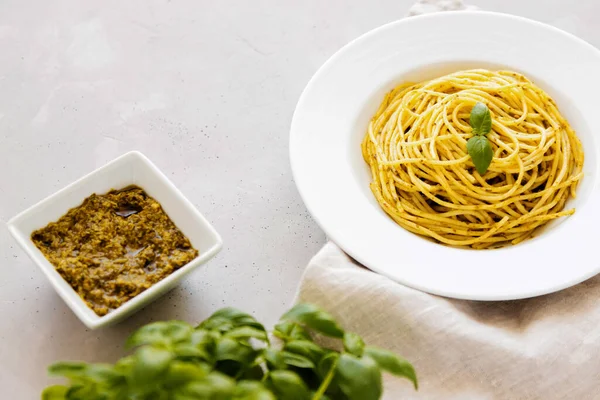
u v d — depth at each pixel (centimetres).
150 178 128
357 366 84
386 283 119
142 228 124
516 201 134
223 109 157
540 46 145
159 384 78
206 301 130
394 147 140
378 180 137
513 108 142
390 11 175
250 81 162
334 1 177
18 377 121
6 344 124
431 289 117
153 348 79
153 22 172
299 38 170
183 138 152
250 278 133
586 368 115
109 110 156
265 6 176
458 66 148
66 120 154
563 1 174
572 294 124
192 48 168
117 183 129
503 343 116
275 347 122
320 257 124
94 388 85
